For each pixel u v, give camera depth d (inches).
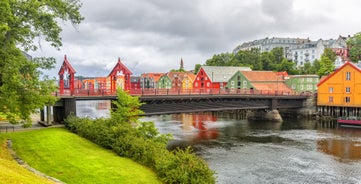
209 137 2042.3
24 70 934.4
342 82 2989.7
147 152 1007.0
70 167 864.9
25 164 837.8
